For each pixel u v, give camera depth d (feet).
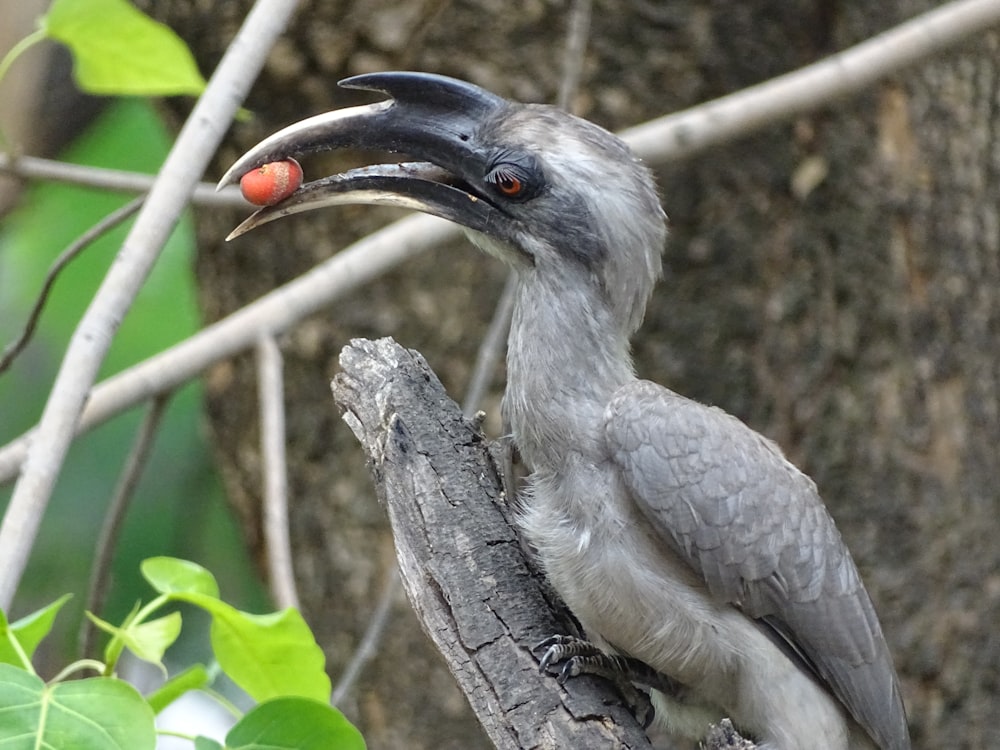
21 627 19.45
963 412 39.14
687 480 23.12
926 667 38.60
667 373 38.06
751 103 30.73
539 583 23.62
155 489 46.09
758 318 38.11
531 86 37.32
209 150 25.27
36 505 22.61
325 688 21.98
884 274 38.42
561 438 23.73
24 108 46.73
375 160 37.40
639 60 37.45
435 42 37.06
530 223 24.27
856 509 38.47
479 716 21.65
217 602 20.58
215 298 41.57
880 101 38.24
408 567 23.09
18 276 48.73
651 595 23.15
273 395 29.43
